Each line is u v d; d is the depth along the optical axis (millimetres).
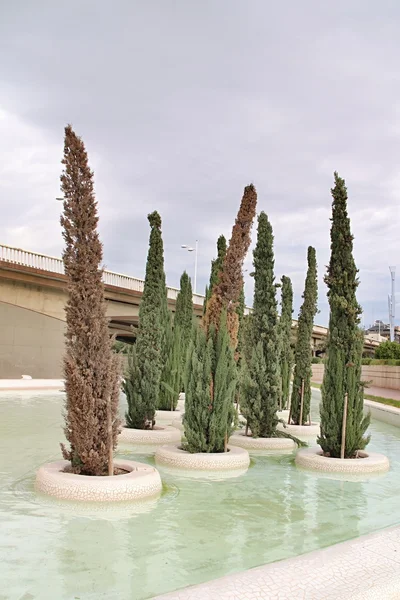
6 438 13156
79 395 7809
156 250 13672
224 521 6668
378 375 39062
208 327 11078
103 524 6312
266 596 3963
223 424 10328
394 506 7680
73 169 8273
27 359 39719
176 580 4695
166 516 6777
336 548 5027
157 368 13375
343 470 9930
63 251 8234
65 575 4734
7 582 4559
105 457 7836
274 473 9961
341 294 11195
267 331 13227
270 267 13453
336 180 11641
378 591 4102
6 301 34625
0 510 6773
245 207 11508
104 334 8141
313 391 32656
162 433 12469
